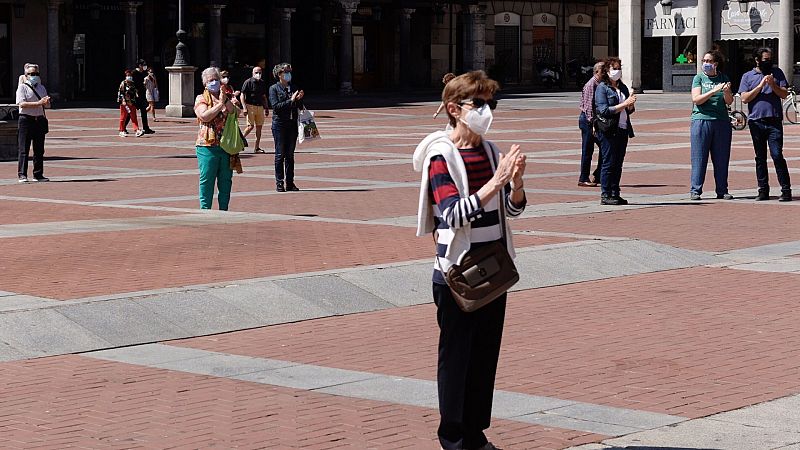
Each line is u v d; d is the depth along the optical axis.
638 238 17.27
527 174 27.53
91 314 11.56
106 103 63.12
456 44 82.12
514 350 10.81
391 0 79.31
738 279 14.48
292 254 15.17
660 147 35.00
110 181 26.36
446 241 7.47
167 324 11.70
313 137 24.31
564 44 85.44
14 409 8.91
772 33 53.50
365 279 13.47
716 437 8.12
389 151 34.59
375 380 9.77
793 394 9.30
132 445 7.96
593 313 12.52
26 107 26.05
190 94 51.66
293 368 10.22
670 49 65.44
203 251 15.34
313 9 75.94
